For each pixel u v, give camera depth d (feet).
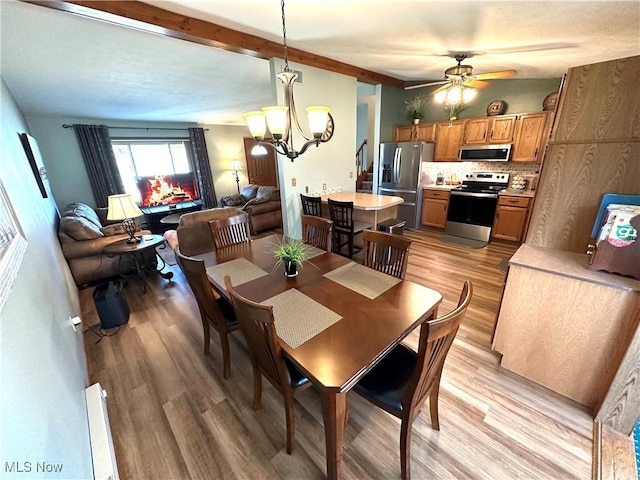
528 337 5.83
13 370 2.34
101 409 4.86
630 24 6.20
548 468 4.45
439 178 17.83
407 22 7.24
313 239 8.19
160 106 16.08
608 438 4.80
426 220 17.58
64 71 9.32
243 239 8.76
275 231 19.29
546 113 13.19
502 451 4.71
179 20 7.22
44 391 3.00
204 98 15.01
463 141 15.96
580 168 5.56
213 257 7.26
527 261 5.59
